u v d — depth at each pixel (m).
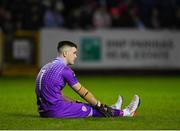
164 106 26.80
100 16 52.81
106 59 52.50
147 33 53.09
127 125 19.42
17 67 51.12
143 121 20.48
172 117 22.08
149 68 53.41
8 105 27.30
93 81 45.38
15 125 19.69
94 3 53.78
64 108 20.98
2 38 50.62
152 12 54.34
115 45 52.56
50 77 20.88
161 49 53.41
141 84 42.47
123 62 52.91
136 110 23.33
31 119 21.25
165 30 53.44
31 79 47.03
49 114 21.03
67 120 20.44
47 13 51.91
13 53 50.97
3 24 50.66
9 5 51.25
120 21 53.44
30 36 51.03
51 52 51.19
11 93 34.44
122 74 52.91
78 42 51.75
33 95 32.97
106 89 37.97
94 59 52.25
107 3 54.22
